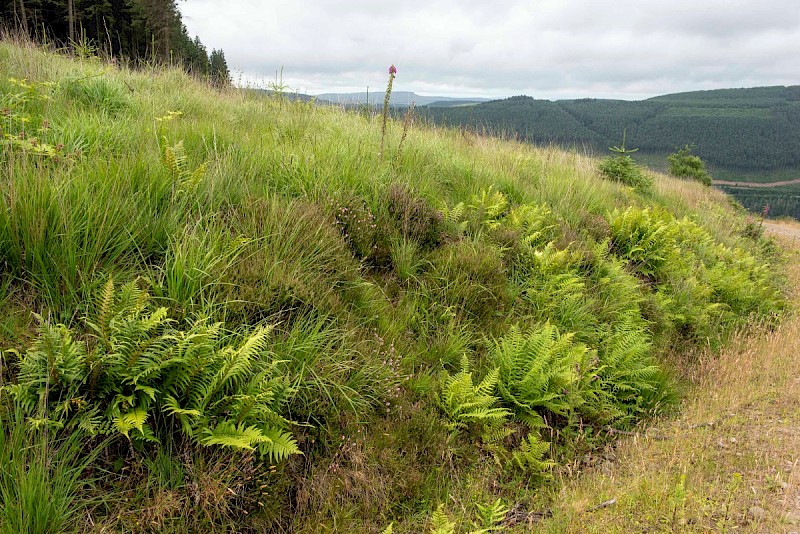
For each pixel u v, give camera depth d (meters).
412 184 5.89
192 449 2.48
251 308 3.18
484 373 4.00
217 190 4.06
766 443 3.93
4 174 3.13
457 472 3.26
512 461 3.49
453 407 3.50
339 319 3.56
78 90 6.17
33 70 6.33
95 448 2.31
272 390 2.61
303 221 4.05
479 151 9.28
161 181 3.85
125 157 3.96
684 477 3.14
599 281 5.80
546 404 3.84
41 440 2.11
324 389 2.98
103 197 3.33
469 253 4.89
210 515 2.30
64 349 2.27
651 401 4.55
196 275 3.09
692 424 4.19
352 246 4.44
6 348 2.39
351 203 4.66
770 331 6.94
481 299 4.54
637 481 3.22
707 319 6.55
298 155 5.29
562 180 8.82
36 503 1.96
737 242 11.99
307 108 9.37
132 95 6.84
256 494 2.48
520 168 8.70
